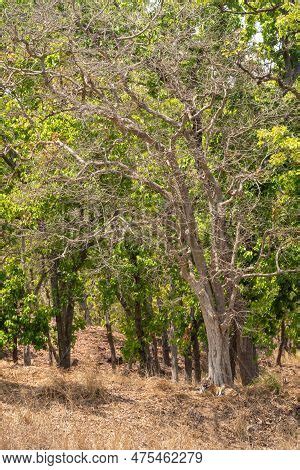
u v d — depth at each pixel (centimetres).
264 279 1970
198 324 2314
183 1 1852
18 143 1978
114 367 2655
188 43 1723
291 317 2056
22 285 1956
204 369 2941
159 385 1858
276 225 1812
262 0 1906
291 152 1711
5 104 2086
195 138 1828
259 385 1866
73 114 1781
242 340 2077
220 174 1909
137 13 1780
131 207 1798
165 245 1712
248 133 1912
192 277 1816
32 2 1930
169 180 1700
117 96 1694
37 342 1984
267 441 1675
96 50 1662
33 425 1545
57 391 1738
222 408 1756
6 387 1747
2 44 1880
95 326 3703
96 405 1716
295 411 1778
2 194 2017
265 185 1969
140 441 1570
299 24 1731
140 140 1884
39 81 1933
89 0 1791
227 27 1972
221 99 1922
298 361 3061
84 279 2117
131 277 2200
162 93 1867
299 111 1916
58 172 1834
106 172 1700
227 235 1906
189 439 1602
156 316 2306
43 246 2036
